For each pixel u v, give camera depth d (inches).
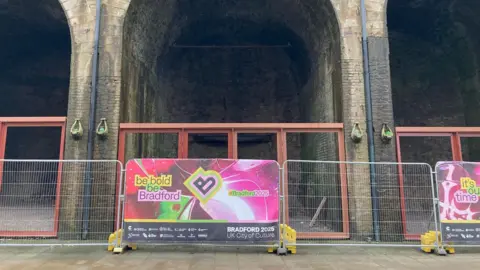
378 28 356.2
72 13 354.6
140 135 405.1
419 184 335.3
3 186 357.1
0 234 319.9
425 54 612.7
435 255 273.0
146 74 446.9
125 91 359.9
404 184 336.8
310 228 365.1
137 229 262.2
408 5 503.8
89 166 329.4
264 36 578.2
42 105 692.1
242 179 267.7
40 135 703.1
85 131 336.8
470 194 273.9
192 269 231.3
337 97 364.5
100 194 327.0
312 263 248.1
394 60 625.6
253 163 270.1
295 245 274.5
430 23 545.6
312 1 387.5
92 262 246.7
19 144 694.5
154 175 267.0
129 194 265.4
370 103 342.6
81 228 321.7
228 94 647.1
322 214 388.2
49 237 320.2
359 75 350.3
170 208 263.9
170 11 446.9
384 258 263.9
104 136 333.1
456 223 271.6
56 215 323.0
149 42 440.8
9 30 581.0
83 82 344.5
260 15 502.9
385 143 337.4
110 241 278.2
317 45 444.1
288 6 441.1
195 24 538.9
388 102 343.6
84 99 342.0
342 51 354.0
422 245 280.4
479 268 238.5
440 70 609.6
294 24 477.4
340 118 354.3
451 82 602.9
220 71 646.5
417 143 617.9
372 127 339.3
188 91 641.0
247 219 264.2
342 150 342.3
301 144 577.3
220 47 595.2
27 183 355.6
